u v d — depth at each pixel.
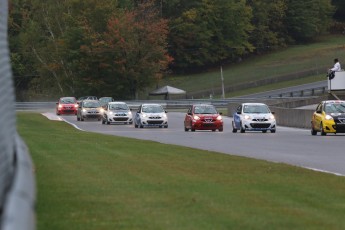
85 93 194.50
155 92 194.38
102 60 188.62
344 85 101.94
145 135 73.62
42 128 77.19
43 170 32.06
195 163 37.19
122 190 25.83
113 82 191.38
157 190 25.92
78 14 196.62
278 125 99.69
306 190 26.70
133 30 187.75
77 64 190.88
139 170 32.88
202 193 25.28
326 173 33.09
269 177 30.91
